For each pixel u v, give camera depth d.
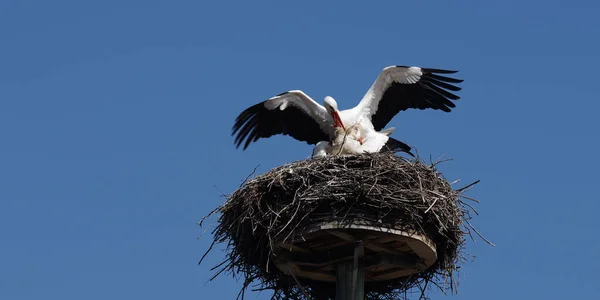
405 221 15.09
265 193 15.44
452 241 15.77
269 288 16.75
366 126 18.17
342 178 14.97
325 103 18.36
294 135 19.33
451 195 15.45
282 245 15.35
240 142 19.42
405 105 19.00
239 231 15.79
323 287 17.11
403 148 18.23
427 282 16.58
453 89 18.70
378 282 16.92
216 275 16.05
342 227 14.81
